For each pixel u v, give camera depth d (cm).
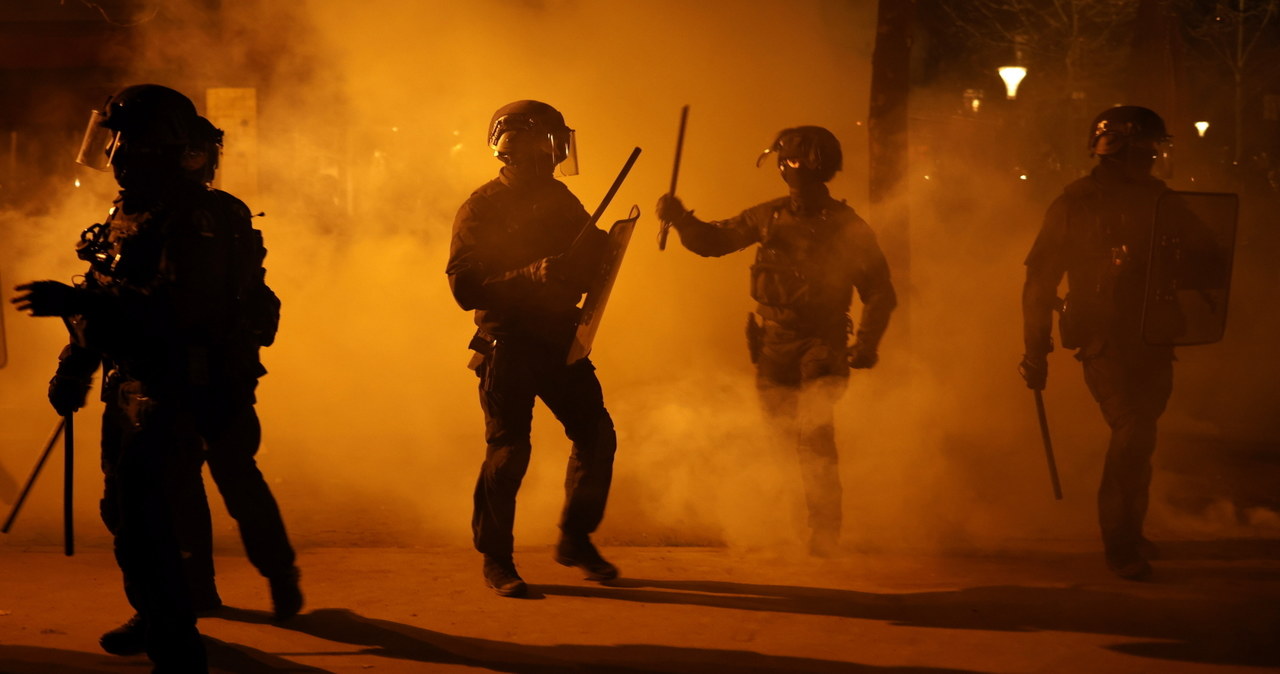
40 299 338
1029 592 496
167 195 374
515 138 483
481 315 490
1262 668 403
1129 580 514
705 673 398
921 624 453
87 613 466
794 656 414
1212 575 524
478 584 509
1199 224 504
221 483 418
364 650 420
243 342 394
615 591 499
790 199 553
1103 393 520
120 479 370
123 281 365
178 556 371
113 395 393
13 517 405
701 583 511
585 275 486
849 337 559
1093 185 522
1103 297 514
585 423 502
